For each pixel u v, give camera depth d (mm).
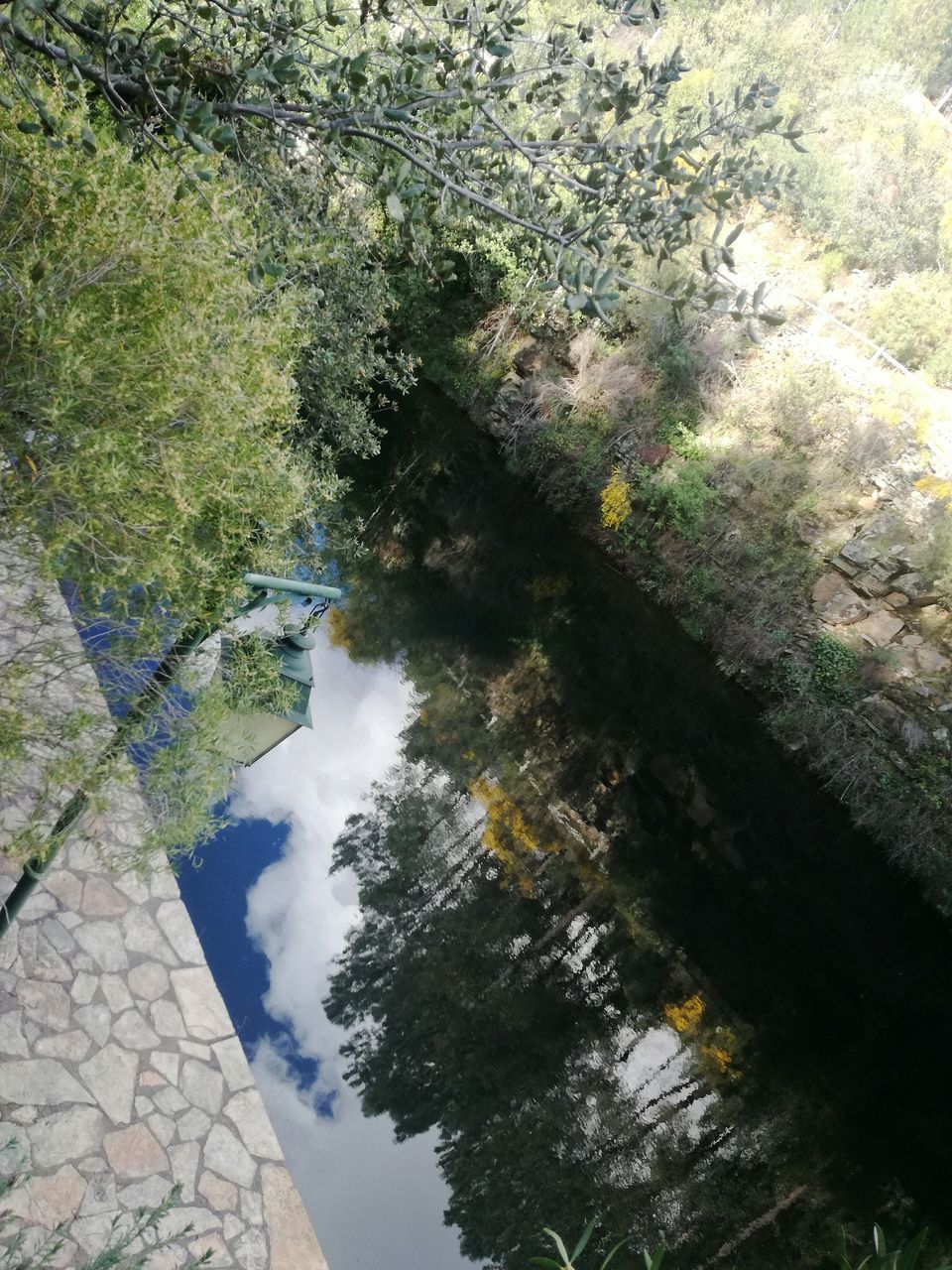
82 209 2879
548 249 2473
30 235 2971
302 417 9914
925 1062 11727
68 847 4980
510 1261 6645
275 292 3674
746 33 25922
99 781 3143
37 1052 4211
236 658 3342
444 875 9836
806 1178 9086
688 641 18828
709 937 11836
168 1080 4418
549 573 18250
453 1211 6711
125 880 5043
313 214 5133
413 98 2367
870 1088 10766
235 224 3357
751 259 22547
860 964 13133
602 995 9789
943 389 20281
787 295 21781
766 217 23328
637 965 10570
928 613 17203
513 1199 7168
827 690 17438
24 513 2771
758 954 12062
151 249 2895
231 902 7723
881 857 16062
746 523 18719
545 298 18078
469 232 16141
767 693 17984
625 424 19531
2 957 4438
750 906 12969
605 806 12859
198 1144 4266
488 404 20703
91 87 2871
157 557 2883
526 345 20297
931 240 22719
